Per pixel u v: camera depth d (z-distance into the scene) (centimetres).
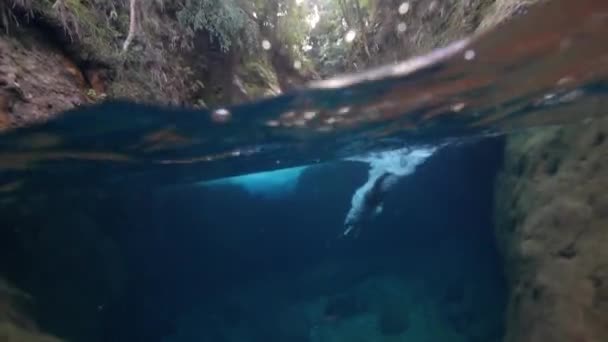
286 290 936
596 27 340
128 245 838
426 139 700
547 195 549
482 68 413
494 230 757
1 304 493
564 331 450
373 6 1207
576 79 450
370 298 878
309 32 1520
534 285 525
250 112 501
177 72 830
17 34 555
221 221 968
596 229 464
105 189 752
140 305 848
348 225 992
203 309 905
